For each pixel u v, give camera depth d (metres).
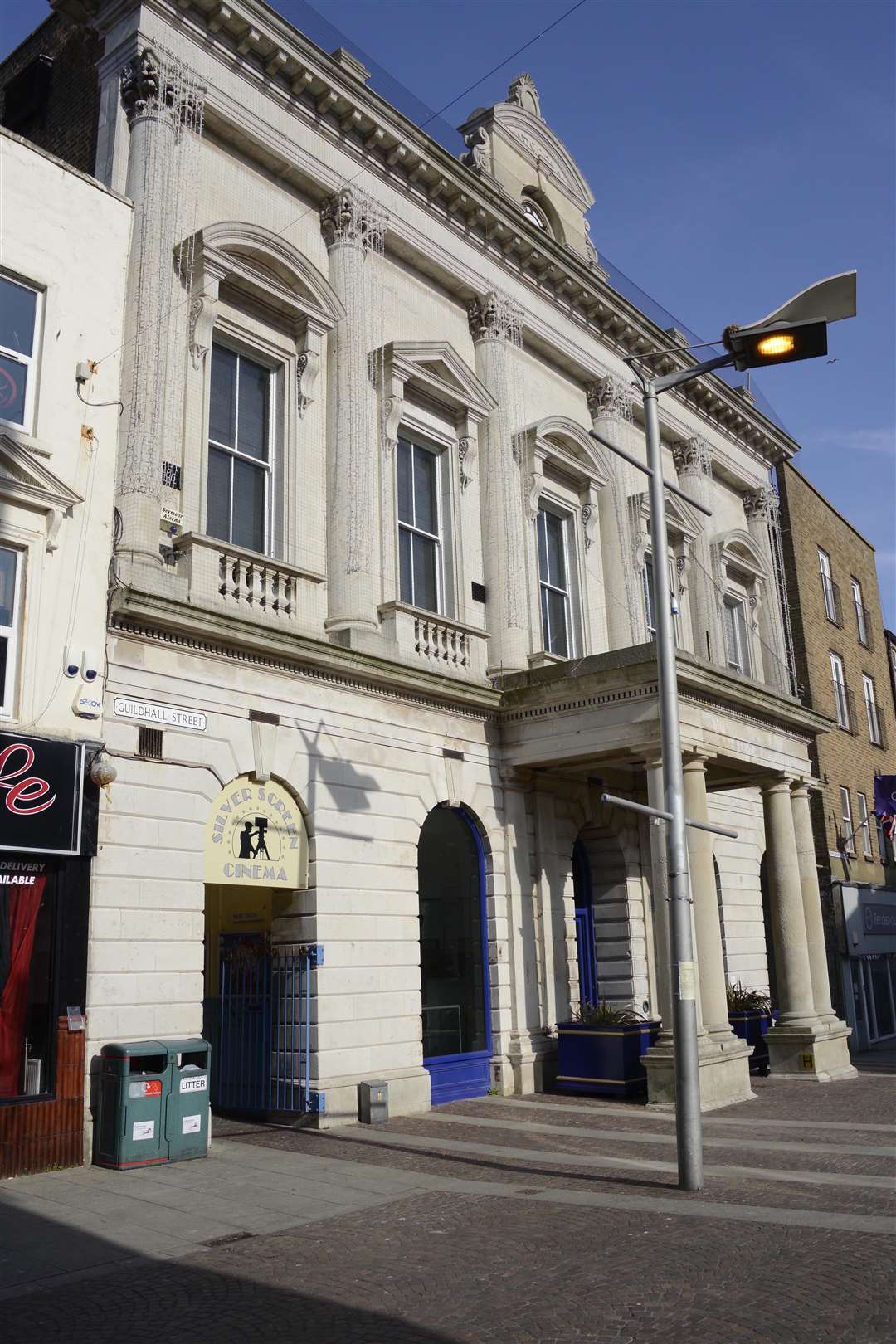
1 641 11.67
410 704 16.89
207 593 14.12
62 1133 11.15
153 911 12.47
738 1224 8.75
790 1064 19.50
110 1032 11.80
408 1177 10.77
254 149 16.62
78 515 12.44
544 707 18.09
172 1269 7.76
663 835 16.58
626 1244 8.23
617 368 24.11
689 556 25.73
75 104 16.19
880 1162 11.38
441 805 17.38
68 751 11.70
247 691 14.26
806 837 21.17
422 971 16.64
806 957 20.00
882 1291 6.94
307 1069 14.21
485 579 19.66
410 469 19.00
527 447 20.64
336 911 14.83
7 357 12.23
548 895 18.66
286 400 16.59
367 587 16.58
